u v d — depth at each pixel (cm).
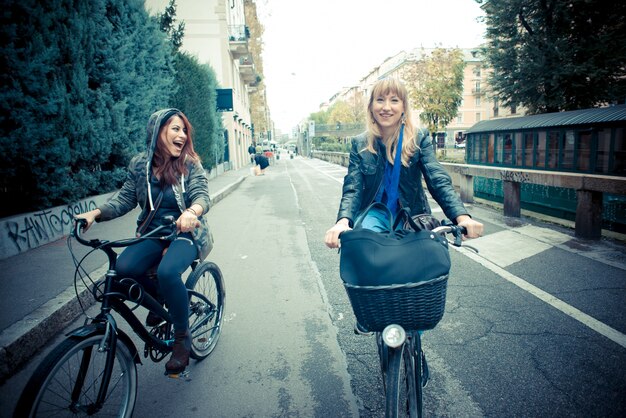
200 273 294
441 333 331
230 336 338
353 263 152
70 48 625
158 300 257
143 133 899
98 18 722
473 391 254
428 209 229
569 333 325
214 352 312
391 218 169
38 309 339
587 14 1582
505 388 256
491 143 1136
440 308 153
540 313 363
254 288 449
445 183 204
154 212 254
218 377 278
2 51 488
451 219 197
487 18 1814
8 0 497
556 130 871
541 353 296
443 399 247
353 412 238
